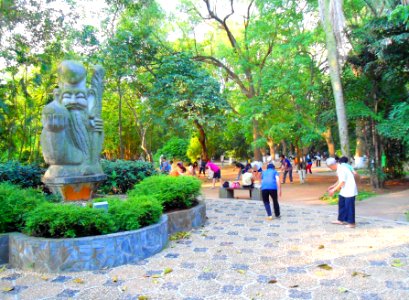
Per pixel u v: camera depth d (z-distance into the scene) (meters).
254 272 4.74
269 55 19.48
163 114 17.27
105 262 5.05
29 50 11.70
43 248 4.96
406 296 3.87
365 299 3.82
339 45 12.59
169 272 4.82
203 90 16.14
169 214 6.94
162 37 20.03
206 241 6.39
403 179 16.86
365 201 11.16
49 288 4.36
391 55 11.91
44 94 13.27
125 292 4.19
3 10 10.21
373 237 6.34
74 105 7.98
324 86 15.96
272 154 32.38
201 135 25.39
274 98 17.16
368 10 16.27
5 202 5.74
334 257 5.27
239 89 22.58
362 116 13.88
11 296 4.14
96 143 8.58
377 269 4.71
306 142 15.78
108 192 10.12
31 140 13.46
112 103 24.95
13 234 5.42
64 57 12.67
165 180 7.98
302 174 18.33
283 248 5.82
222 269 4.89
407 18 9.53
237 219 8.39
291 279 4.45
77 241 4.96
